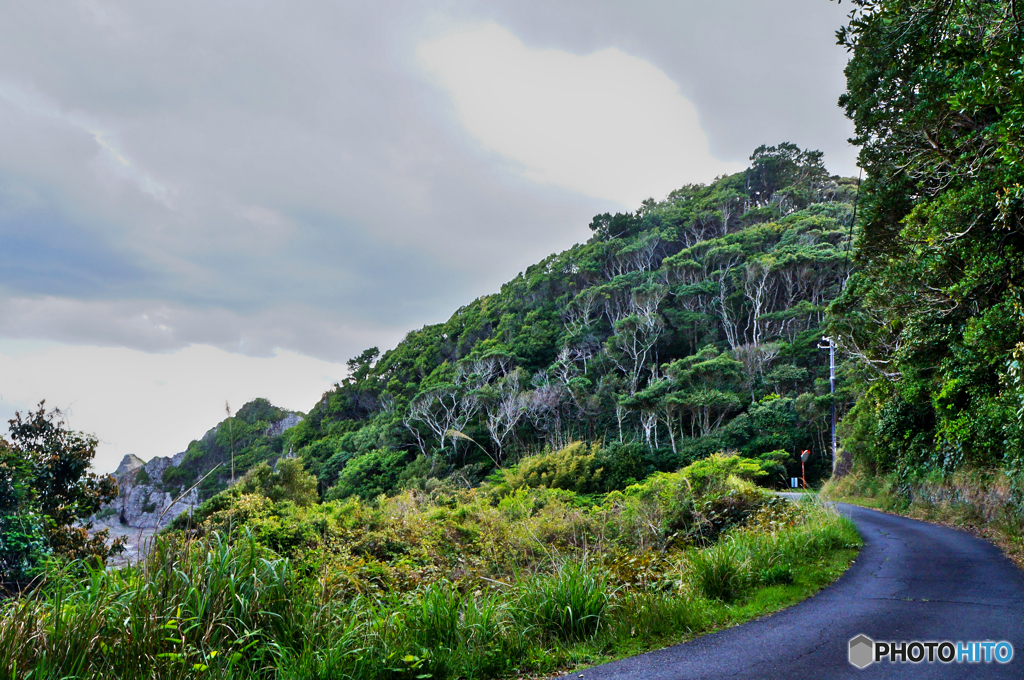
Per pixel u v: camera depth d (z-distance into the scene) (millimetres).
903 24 11688
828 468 44594
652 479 15094
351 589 5668
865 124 14562
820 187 114688
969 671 4055
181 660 3561
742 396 56375
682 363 61656
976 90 8125
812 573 7938
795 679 3990
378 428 75625
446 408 69125
